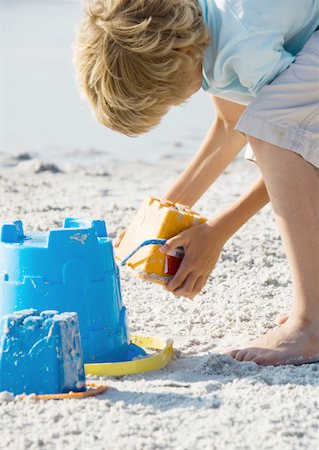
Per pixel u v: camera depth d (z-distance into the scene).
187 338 3.30
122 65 2.82
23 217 5.39
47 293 2.86
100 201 6.12
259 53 2.92
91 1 2.89
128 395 2.60
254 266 4.30
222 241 3.03
